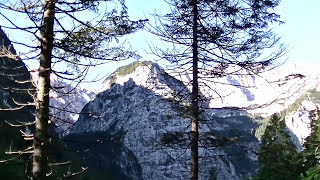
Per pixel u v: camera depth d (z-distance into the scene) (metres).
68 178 7.82
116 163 127.25
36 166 7.21
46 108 7.45
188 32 13.06
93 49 8.04
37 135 7.30
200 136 12.62
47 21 7.62
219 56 12.73
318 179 16.19
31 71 7.77
